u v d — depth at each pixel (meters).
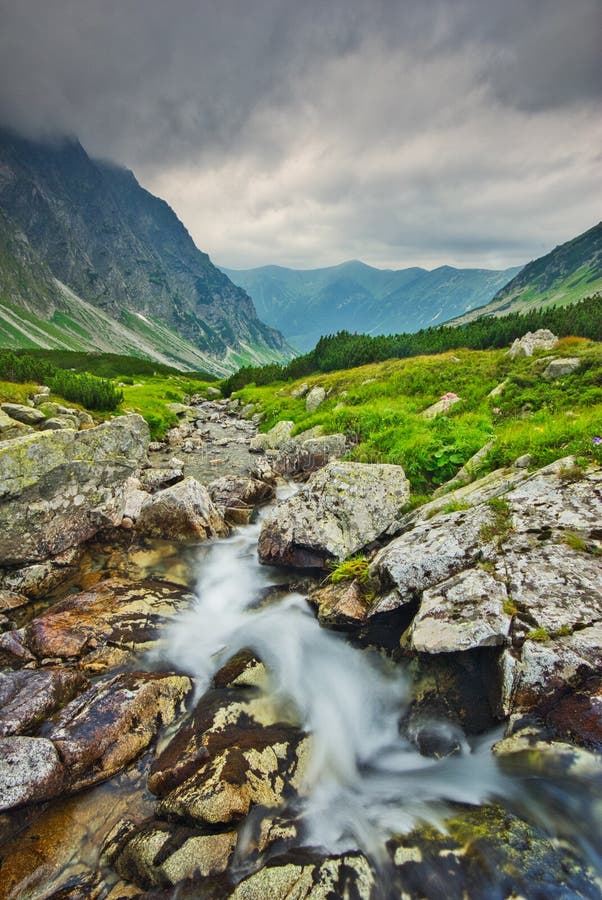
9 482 10.72
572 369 21.12
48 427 23.00
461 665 6.25
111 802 5.25
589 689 4.80
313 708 6.71
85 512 12.23
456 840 4.40
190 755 5.52
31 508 10.98
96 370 99.94
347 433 18.83
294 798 5.18
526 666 5.16
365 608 7.82
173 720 6.43
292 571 10.41
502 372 26.33
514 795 4.74
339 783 5.54
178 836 4.67
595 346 27.84
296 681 7.23
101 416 30.42
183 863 4.41
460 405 19.53
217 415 42.84
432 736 5.96
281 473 18.97
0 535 10.38
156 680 6.83
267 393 50.12
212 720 6.18
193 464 22.36
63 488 11.81
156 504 12.73
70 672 6.98
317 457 17.92
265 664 7.48
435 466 12.49
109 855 4.69
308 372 62.12
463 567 6.93
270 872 4.23
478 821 4.59
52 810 5.11
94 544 12.32
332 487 10.74
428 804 5.05
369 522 10.06
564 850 4.12
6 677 6.69
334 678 7.35
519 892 3.83
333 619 7.92
